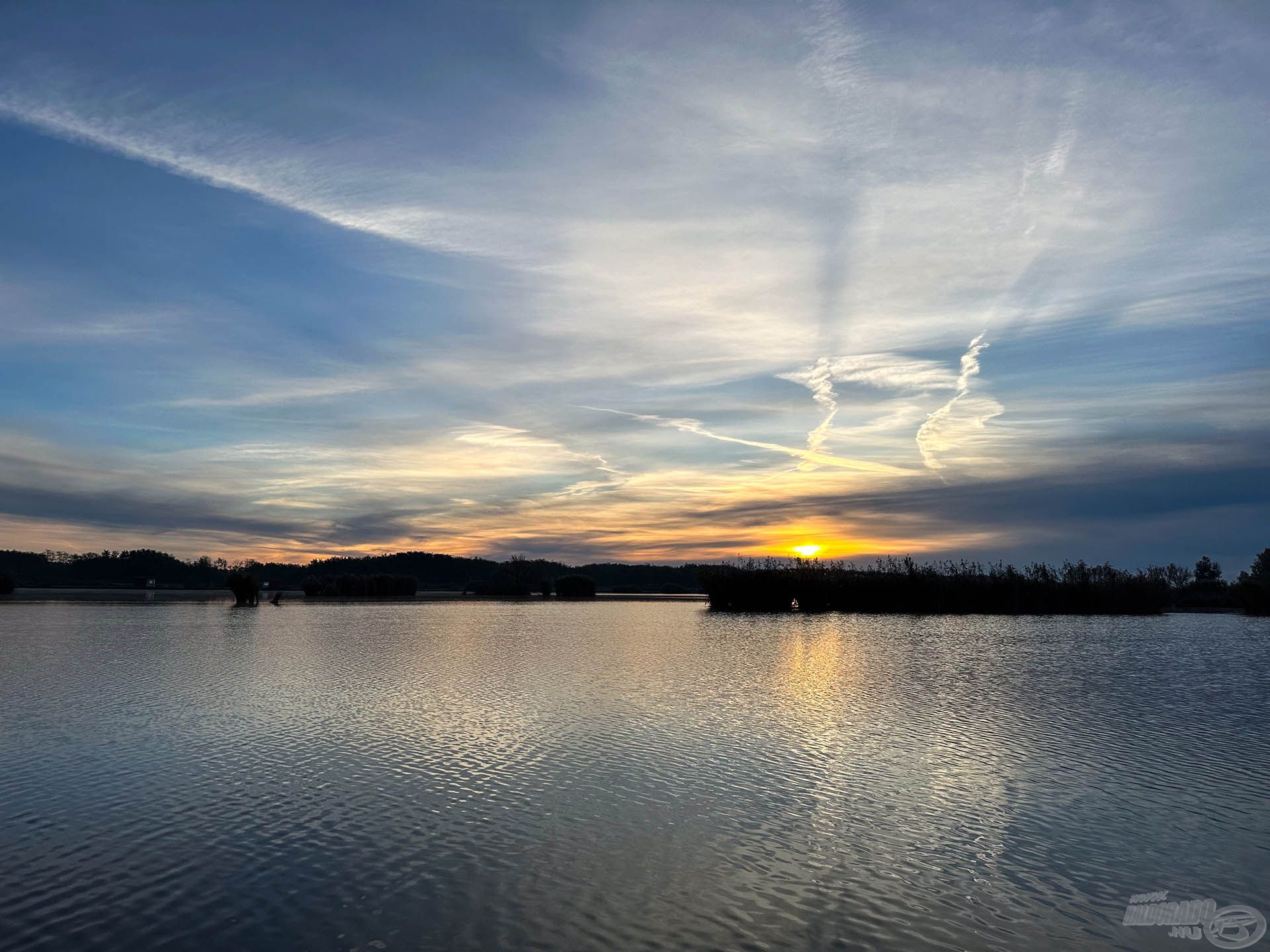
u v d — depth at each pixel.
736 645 34.41
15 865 9.87
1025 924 8.59
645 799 12.46
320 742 15.86
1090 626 45.62
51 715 18.42
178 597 78.06
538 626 44.78
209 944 7.98
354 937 8.13
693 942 8.10
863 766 14.32
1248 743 16.05
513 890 9.23
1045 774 13.84
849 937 8.27
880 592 58.12
